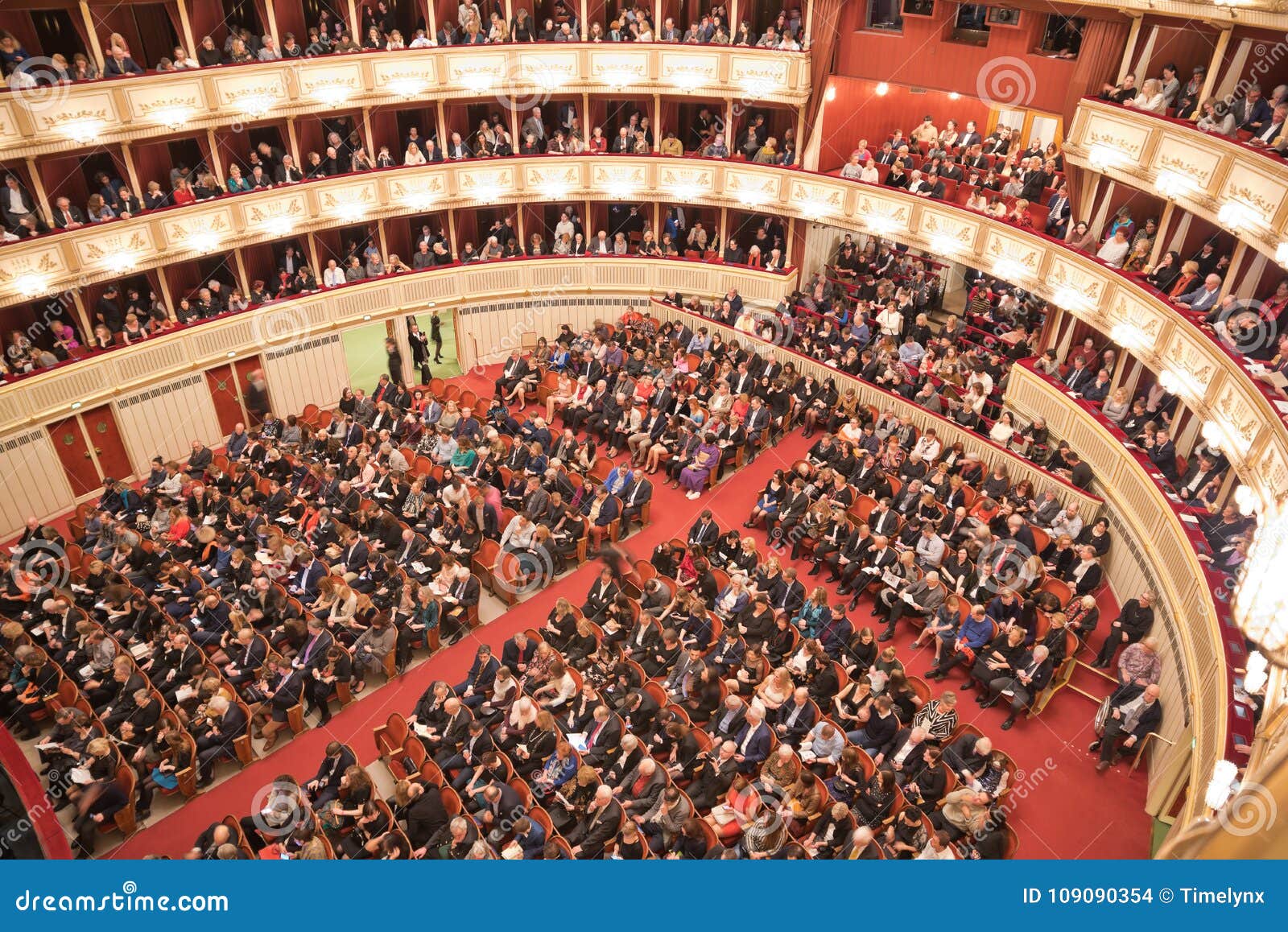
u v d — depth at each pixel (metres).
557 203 28.80
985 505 18.45
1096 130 18.48
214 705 14.77
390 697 16.62
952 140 25.19
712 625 16.48
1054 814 14.02
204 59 22.50
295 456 21.42
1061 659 15.43
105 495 20.64
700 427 22.59
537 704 14.68
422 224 28.69
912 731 13.55
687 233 28.89
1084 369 19.69
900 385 22.70
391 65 24.70
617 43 25.50
